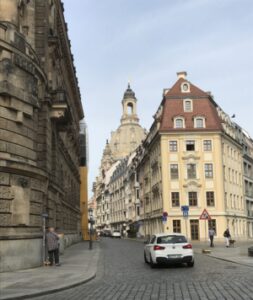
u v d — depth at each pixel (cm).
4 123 2078
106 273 2008
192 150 7050
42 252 2342
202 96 7294
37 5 2811
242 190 8262
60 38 3956
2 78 2081
